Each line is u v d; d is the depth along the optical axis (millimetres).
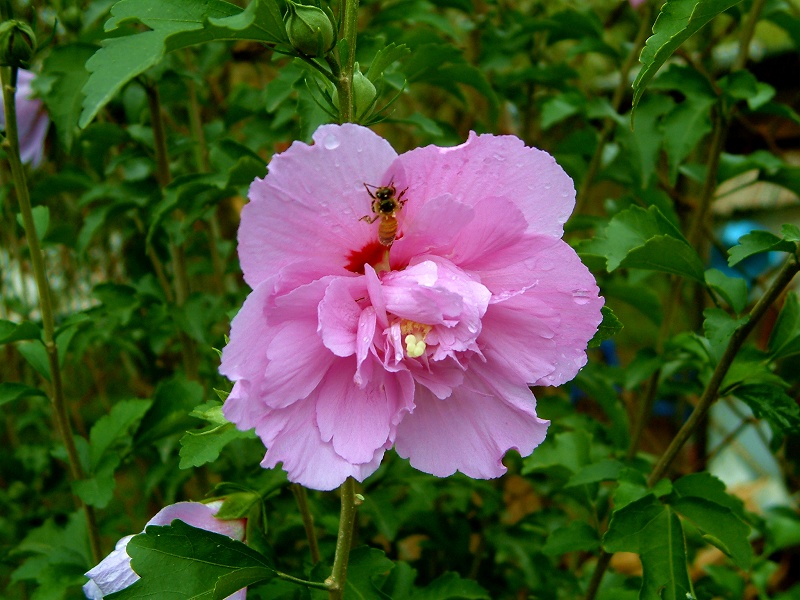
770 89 345
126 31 213
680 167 381
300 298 179
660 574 258
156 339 398
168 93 388
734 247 240
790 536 407
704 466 448
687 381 384
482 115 536
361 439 191
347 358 193
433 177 186
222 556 213
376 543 425
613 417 375
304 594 259
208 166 401
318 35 188
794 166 346
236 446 328
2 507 481
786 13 365
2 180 479
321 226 182
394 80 311
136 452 347
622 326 210
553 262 194
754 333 542
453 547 377
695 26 190
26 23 273
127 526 420
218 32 188
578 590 370
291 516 348
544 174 189
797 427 264
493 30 443
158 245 427
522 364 201
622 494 273
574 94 393
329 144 175
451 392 200
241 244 176
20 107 349
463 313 181
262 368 182
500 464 203
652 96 367
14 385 293
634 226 277
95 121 419
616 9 492
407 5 379
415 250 194
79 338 390
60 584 305
